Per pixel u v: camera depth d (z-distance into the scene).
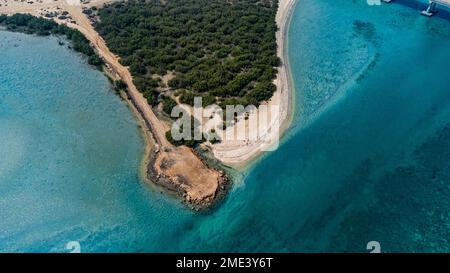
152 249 66.75
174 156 80.88
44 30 124.62
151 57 108.75
